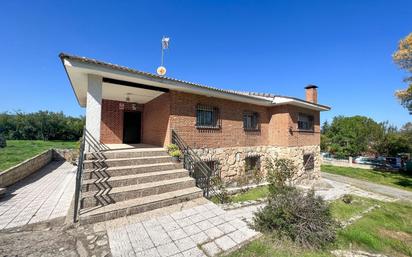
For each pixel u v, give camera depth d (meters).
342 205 7.88
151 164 5.89
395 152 23.56
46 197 5.31
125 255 2.93
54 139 22.50
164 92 7.37
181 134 7.41
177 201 4.88
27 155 10.15
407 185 14.71
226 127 8.98
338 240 4.48
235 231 3.79
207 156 8.16
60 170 9.55
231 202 6.64
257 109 10.48
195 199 5.17
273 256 3.35
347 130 27.70
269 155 10.88
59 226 3.70
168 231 3.65
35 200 5.07
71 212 4.14
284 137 10.28
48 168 10.12
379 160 22.81
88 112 5.48
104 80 5.95
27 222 3.80
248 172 9.83
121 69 5.55
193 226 3.86
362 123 29.38
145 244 3.23
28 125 21.06
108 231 3.55
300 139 10.95
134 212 4.24
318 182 11.65
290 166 8.72
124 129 9.69
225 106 8.98
